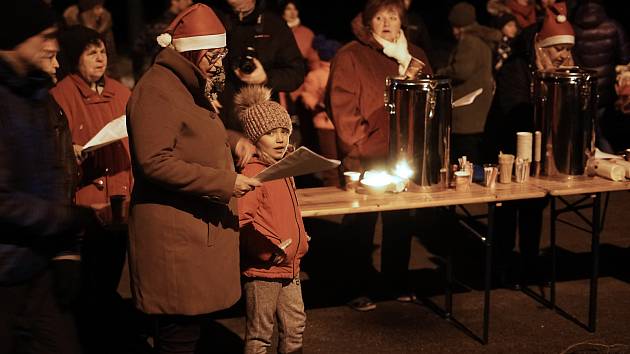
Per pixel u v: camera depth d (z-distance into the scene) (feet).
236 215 10.91
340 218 21.71
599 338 14.29
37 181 8.91
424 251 18.94
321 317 15.30
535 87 14.84
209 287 10.52
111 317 14.19
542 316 15.25
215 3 16.29
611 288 16.57
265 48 16.26
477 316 15.25
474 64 20.58
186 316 10.76
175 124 10.07
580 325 14.83
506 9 25.13
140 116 9.98
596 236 14.33
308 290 16.63
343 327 14.85
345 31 52.39
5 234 8.82
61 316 9.48
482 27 23.07
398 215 15.43
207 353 13.88
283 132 11.74
